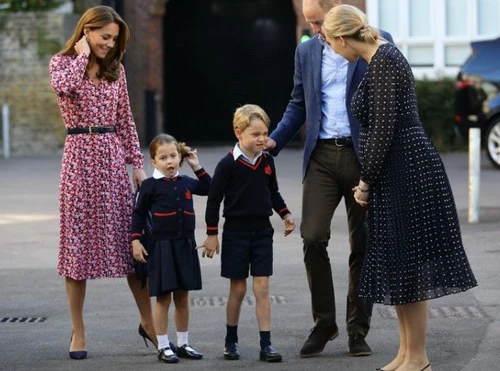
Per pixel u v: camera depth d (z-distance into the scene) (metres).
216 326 22.17
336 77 19.30
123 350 20.22
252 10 76.12
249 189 19.30
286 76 76.25
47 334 21.77
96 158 19.84
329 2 19.20
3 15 71.06
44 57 71.00
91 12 19.58
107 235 19.91
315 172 19.47
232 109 76.81
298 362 18.95
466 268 16.58
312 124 19.44
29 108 71.38
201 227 35.78
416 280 16.48
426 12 70.81
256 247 19.41
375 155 16.38
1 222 38.06
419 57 71.19
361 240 19.33
